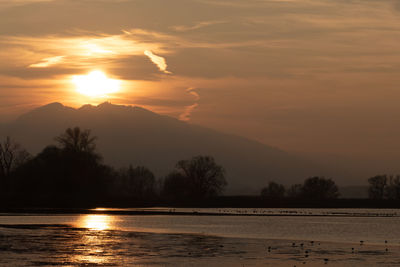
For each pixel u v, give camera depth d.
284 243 82.38
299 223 137.50
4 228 104.19
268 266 59.88
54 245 75.31
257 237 92.81
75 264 59.56
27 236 87.69
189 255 67.38
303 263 62.06
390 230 115.38
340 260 64.50
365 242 86.94
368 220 156.38
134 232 98.44
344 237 96.81
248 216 171.88
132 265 59.62
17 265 58.31
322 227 123.25
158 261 62.50
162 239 85.81
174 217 156.25
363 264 61.72
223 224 128.62
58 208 198.00
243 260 63.81
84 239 83.94
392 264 61.75
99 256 65.56
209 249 73.38
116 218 146.25
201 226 119.81
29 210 184.12
